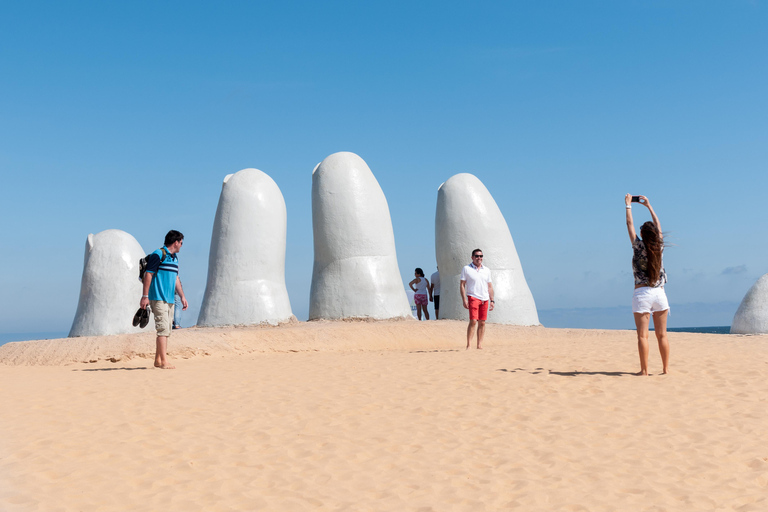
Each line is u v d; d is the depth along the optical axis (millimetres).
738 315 13883
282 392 5586
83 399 5211
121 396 5352
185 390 5660
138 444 3957
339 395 5453
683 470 3537
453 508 3043
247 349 9758
